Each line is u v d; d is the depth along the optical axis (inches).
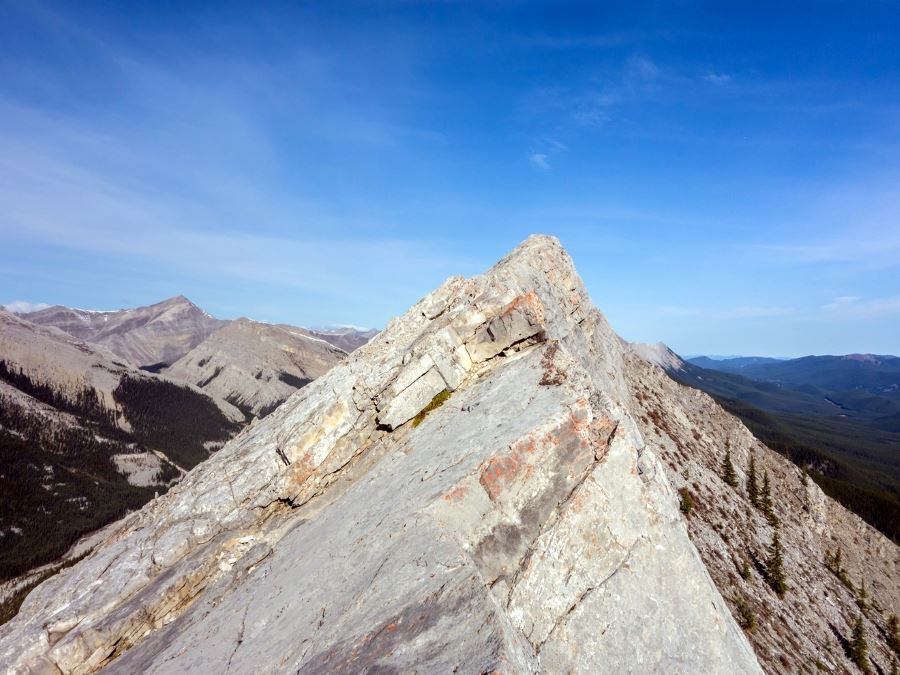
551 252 2240.4
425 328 1488.7
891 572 3878.0
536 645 684.7
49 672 993.5
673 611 764.0
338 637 633.0
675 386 4650.6
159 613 1093.8
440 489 820.0
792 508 3961.6
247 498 1266.0
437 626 562.9
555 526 789.9
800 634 2060.8
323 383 1519.4
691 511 2396.7
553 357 1177.4
